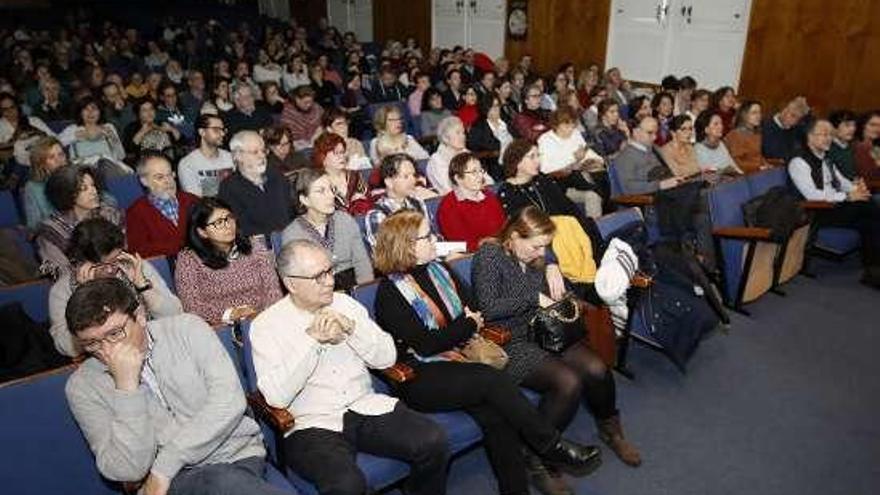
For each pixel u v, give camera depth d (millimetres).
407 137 4520
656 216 3414
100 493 1705
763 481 2254
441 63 8312
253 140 3162
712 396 2746
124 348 1526
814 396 2750
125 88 6945
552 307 2264
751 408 2666
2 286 2303
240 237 2354
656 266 2945
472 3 9633
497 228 3061
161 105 5965
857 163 4344
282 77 8531
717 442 2457
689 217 3359
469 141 5133
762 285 3572
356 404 1896
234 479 1617
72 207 2533
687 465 2328
